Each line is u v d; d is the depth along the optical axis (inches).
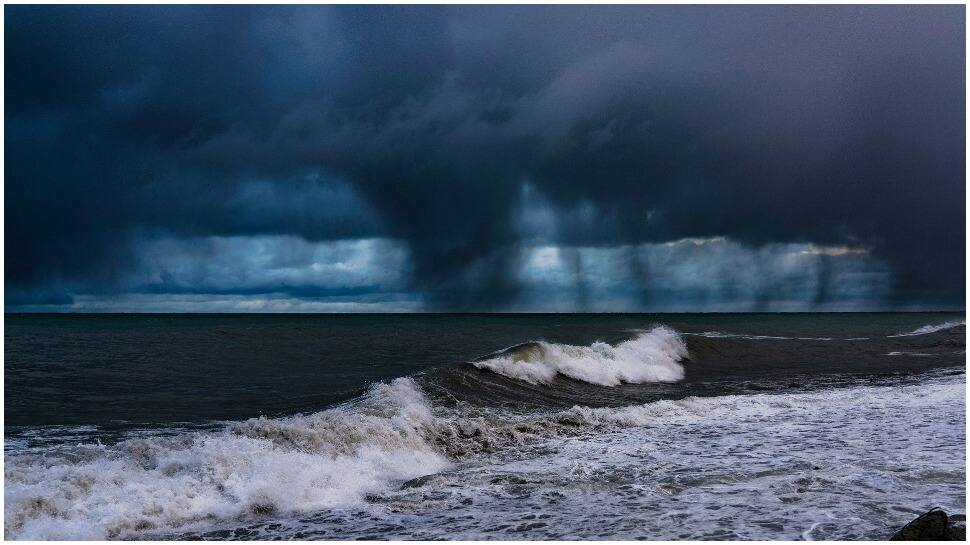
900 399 600.1
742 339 1475.1
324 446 358.3
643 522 256.4
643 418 508.1
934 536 217.6
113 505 261.1
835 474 328.8
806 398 609.3
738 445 408.5
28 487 263.0
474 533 246.1
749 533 240.5
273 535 246.7
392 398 507.2
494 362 729.6
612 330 1647.4
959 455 367.9
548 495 300.4
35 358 814.5
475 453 398.9
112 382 628.7
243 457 319.0
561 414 504.7
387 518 267.4
